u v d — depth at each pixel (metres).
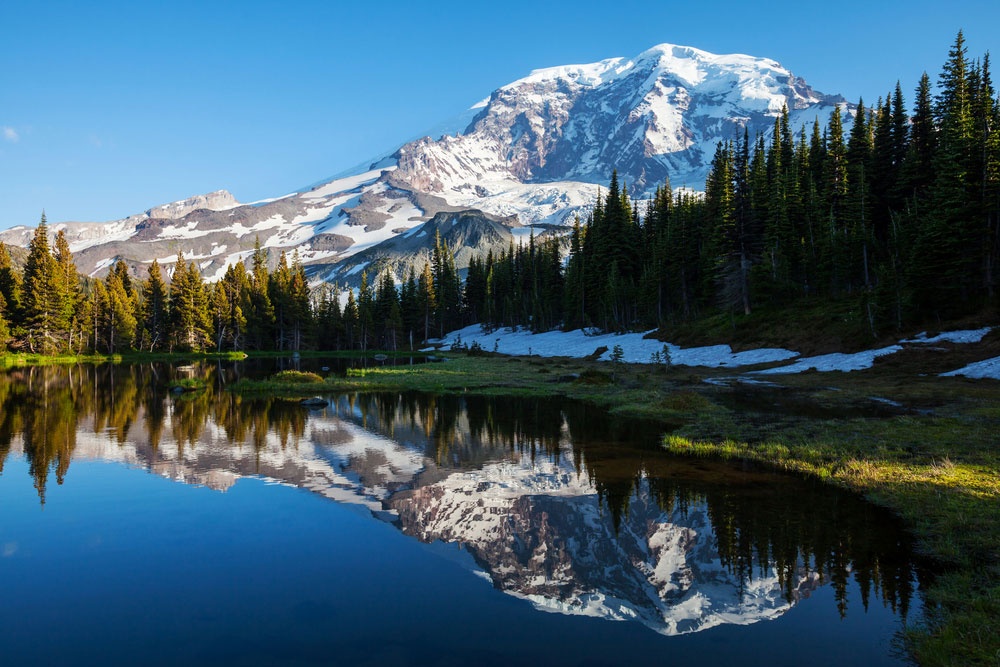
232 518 11.58
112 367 66.12
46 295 79.38
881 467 14.45
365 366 69.12
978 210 42.09
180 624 7.13
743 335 55.12
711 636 6.81
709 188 81.50
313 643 6.62
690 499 12.69
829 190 68.88
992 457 14.96
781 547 9.82
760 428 20.88
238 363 76.44
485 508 12.20
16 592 8.16
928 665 6.17
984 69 55.28
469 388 38.69
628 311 82.94
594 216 103.75
